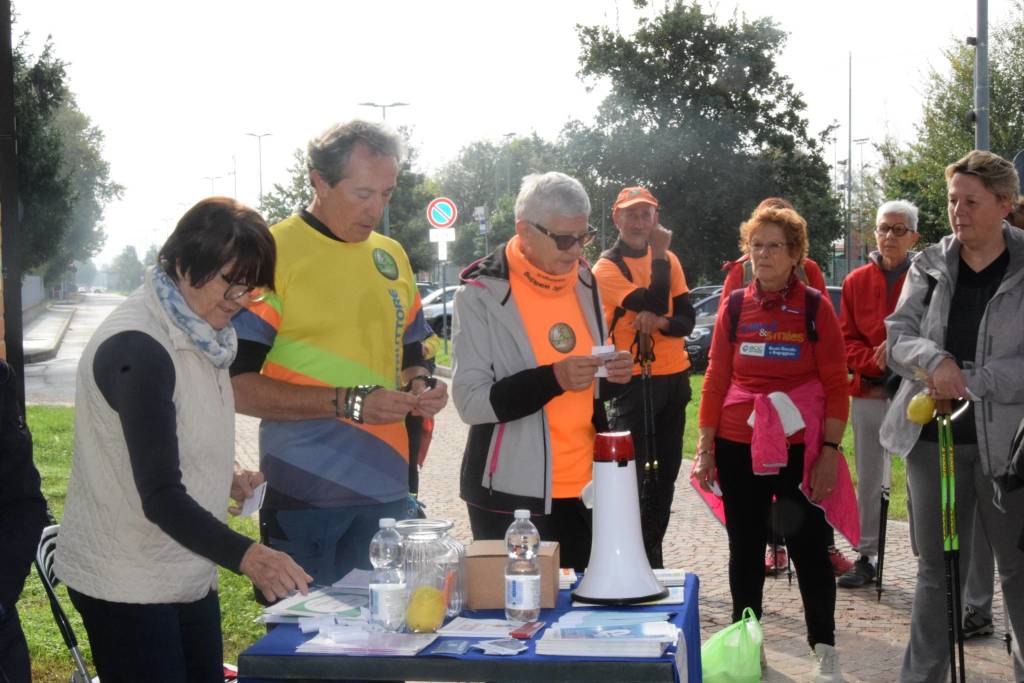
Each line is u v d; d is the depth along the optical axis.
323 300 3.64
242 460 12.12
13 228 4.96
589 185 44.50
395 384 3.90
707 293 25.98
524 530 3.17
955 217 4.27
